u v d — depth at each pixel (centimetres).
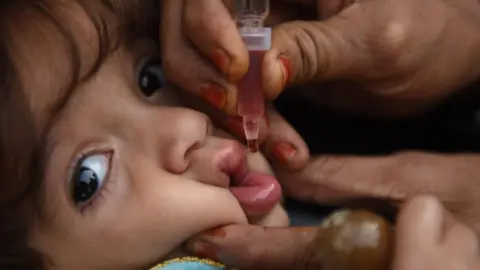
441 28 42
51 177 36
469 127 46
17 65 36
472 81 45
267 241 37
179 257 38
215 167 38
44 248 37
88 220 37
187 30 38
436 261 32
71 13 37
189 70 38
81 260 37
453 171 41
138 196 37
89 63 37
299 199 42
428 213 33
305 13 44
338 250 33
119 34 38
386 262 33
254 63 38
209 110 40
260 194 39
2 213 36
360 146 45
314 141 45
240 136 40
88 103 37
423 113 45
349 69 41
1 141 35
